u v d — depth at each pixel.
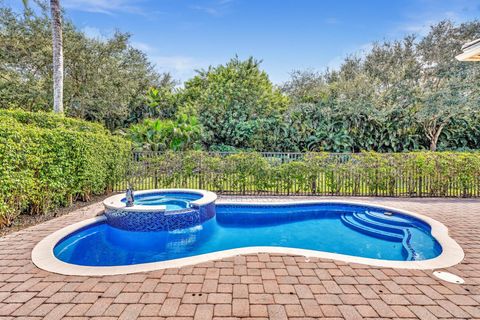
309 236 6.73
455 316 2.68
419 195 9.79
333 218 8.38
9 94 15.24
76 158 7.49
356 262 3.98
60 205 7.66
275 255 4.22
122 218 6.36
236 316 2.63
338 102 17.73
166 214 6.46
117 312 2.69
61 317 2.60
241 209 8.66
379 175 9.91
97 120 20.00
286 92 23.11
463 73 16.34
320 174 10.17
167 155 10.70
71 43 16.30
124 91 19.23
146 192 8.70
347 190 10.12
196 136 16.33
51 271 3.61
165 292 3.08
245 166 10.30
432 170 9.68
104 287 3.19
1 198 5.20
